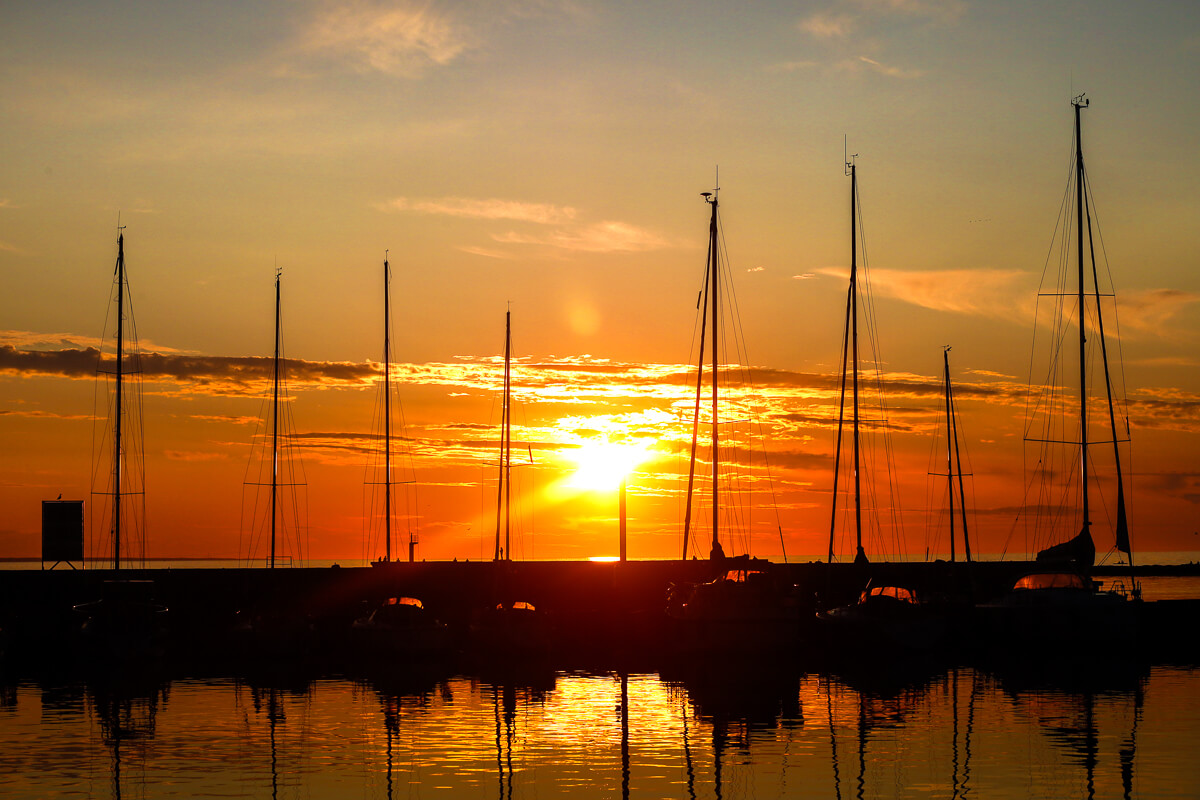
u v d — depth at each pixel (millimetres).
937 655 47531
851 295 57812
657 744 29531
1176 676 41969
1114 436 54188
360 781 25766
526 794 24688
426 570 62844
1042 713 33469
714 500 55062
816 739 29953
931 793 24234
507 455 66500
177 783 25625
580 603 62375
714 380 56062
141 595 51906
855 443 57344
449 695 38781
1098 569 61625
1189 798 23516
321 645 54188
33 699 38375
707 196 57938
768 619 46938
